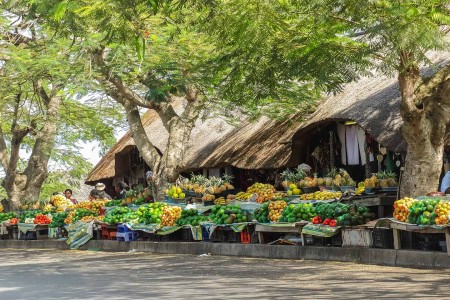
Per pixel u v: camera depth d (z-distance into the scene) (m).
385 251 14.35
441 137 15.70
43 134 30.02
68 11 14.72
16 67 21.83
